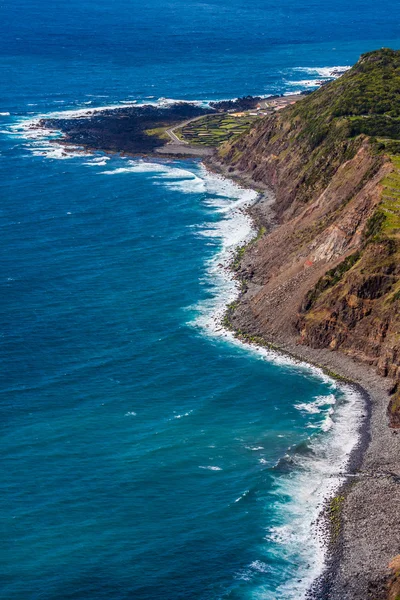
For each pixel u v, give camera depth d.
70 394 132.50
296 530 102.44
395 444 116.06
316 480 111.19
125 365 141.75
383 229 147.12
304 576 95.38
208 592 93.56
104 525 103.31
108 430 123.12
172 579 95.25
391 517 101.19
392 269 140.88
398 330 134.38
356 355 139.00
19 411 127.38
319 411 127.44
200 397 132.00
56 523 103.31
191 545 100.25
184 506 106.94
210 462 115.69
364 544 98.25
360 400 129.25
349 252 153.12
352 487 108.88
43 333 152.12
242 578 95.38
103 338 151.12
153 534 101.88
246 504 107.06
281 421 125.00
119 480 111.69
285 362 142.12
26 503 106.69
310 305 149.00
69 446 118.88
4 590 92.81
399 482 107.88
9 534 101.25
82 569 96.19
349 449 117.31
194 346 148.25
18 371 138.88
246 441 120.25
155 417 126.69
